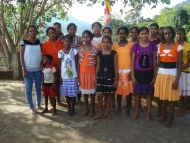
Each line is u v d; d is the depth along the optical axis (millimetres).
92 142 4938
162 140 4945
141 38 5586
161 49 5363
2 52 11766
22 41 6195
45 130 5477
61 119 5988
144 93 5656
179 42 5820
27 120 6004
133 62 5641
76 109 6578
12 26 12625
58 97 6789
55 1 12070
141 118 5902
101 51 5762
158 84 5434
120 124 5625
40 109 6621
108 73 5691
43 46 6465
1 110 6715
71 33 6691
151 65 5547
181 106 6445
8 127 5680
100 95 5840
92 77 5926
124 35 5887
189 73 5859
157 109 6434
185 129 5344
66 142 4965
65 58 5992
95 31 6273
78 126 5594
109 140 4984
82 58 5910
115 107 6504
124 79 5898
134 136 5109
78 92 6332
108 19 7570
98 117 5902
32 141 5051
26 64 6234
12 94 8219
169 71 5285
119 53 5875
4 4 11812
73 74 5988
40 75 6395
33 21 11500
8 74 11219
